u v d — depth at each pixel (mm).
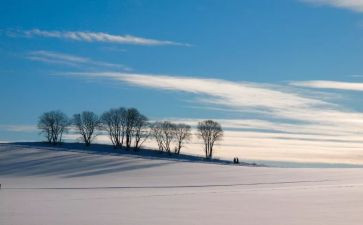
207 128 136000
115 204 34062
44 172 90562
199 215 27078
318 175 73938
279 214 27250
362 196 37438
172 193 45250
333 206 30984
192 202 34906
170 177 77188
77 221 24969
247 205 32250
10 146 121625
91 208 31453
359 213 27359
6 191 54188
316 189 45312
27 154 110938
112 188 59125
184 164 93000
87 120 140500
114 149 136000
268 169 86000
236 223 24031
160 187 60500
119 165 93688
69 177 82688
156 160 99688
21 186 65250
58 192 51656
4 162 102250
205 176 76875
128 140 138500
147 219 25547
